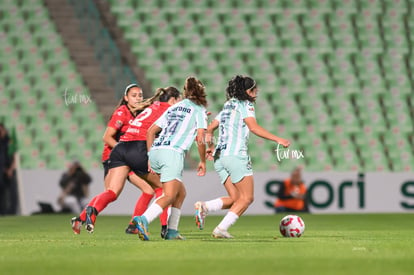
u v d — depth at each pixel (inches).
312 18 3371.1
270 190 2554.1
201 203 1246.9
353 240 1208.8
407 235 1398.9
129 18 3262.8
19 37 3137.3
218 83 3139.8
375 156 3075.8
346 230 1606.8
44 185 2491.4
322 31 3346.5
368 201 2620.6
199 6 3321.9
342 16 3393.2
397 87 3270.2
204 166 1185.4
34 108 2930.6
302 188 2561.5
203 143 1169.4
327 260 844.6
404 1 3449.8
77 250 987.9
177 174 1154.7
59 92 2987.2
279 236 1342.3
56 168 2800.2
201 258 868.6
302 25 3346.5
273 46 3275.1
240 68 3196.4
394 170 3085.6
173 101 1307.8
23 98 2957.7
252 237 1302.9
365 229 1652.3
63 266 786.2
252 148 2945.4
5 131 2479.1
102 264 804.6
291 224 1295.5
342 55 3299.7
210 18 3299.7
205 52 3213.6
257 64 3216.0
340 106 3171.8
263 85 3164.4
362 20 3398.1
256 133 1197.7
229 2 3346.5
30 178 2493.8
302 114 3120.1
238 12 3329.2
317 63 3262.8
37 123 2891.2
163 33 3240.7
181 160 1160.2
